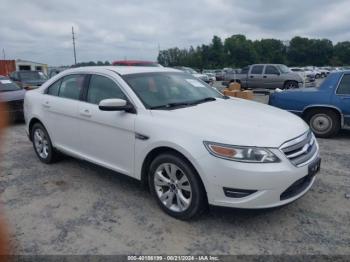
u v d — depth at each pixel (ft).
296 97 23.98
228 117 12.06
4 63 109.29
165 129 11.70
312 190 14.15
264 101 47.47
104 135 13.98
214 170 10.44
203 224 11.57
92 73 15.37
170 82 15.23
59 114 16.31
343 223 11.50
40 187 15.12
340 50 333.21
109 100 12.70
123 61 53.47
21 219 12.20
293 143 10.99
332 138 23.56
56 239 10.88
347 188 14.33
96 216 12.33
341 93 22.50
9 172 17.11
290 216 12.01
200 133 10.93
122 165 13.53
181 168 11.32
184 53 321.93
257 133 10.82
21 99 29.91
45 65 138.82
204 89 16.29
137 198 13.75
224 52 314.76
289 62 334.03
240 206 10.38
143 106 12.91
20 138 25.03
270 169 10.19
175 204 12.01
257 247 10.25
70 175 16.55
